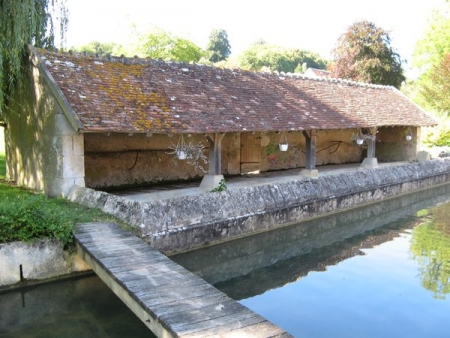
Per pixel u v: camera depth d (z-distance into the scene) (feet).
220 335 12.48
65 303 21.04
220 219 29.19
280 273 26.78
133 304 15.43
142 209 25.07
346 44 102.01
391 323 19.71
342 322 19.83
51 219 21.89
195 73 41.14
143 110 31.99
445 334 18.67
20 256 20.43
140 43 106.73
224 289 24.25
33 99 33.53
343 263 28.37
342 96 54.60
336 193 39.29
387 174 47.52
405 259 29.04
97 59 35.24
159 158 42.80
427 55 106.11
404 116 58.23
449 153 70.90
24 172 37.19
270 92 45.27
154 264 18.37
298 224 35.24
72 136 30.09
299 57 208.95
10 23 31.71
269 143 52.39
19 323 19.30
